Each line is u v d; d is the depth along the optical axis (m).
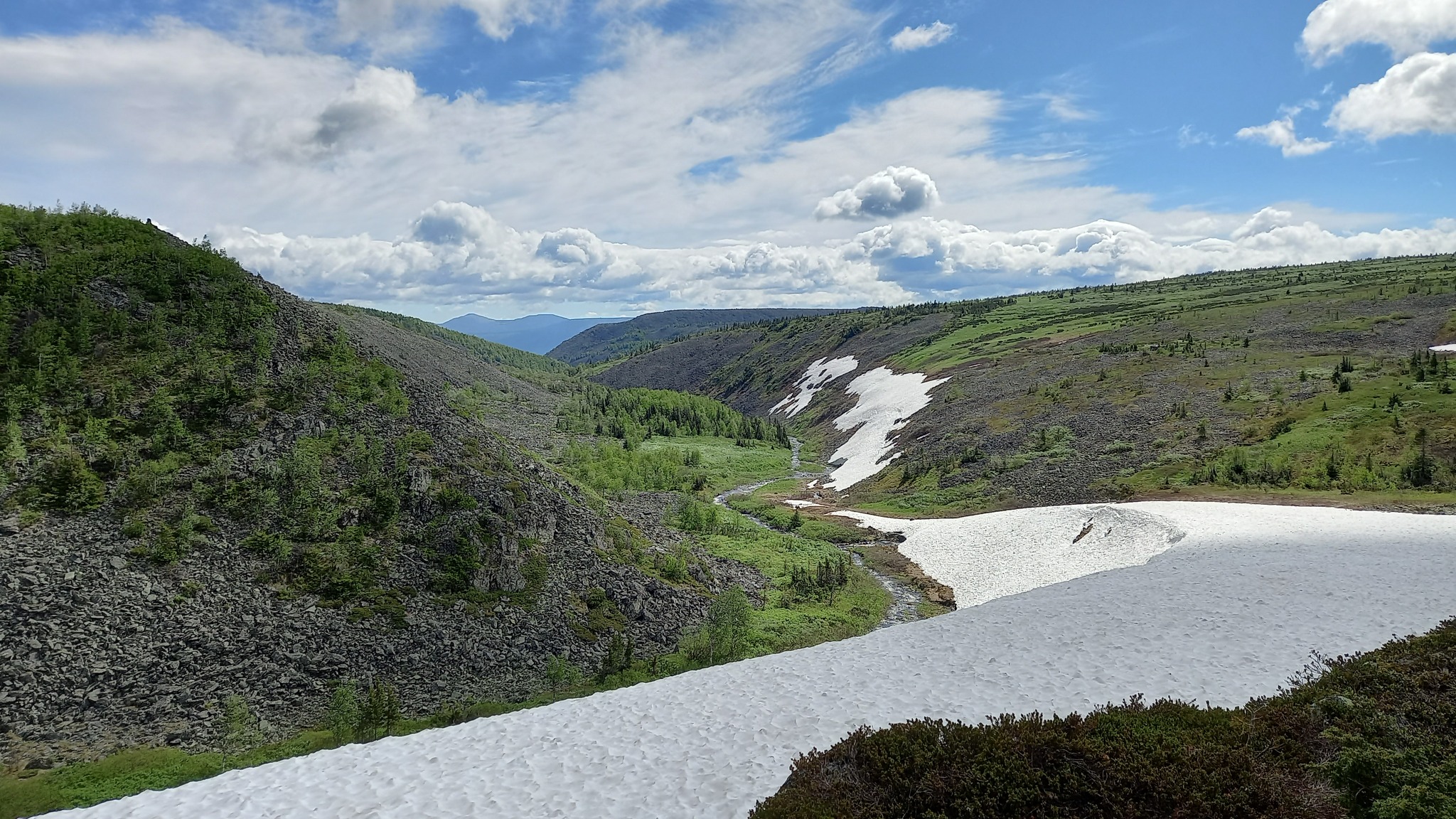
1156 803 13.20
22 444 42.28
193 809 18.02
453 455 56.72
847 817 13.65
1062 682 23.36
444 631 43.75
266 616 39.84
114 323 52.47
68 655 33.75
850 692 23.94
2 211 59.94
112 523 40.66
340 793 18.48
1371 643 24.39
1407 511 57.84
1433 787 12.96
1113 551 64.19
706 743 20.28
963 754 14.92
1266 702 17.86
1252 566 40.19
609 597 53.81
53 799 26.77
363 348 65.62
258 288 63.28
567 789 17.81
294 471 47.78
